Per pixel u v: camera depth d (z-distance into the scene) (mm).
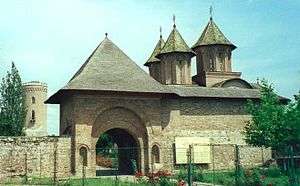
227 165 35281
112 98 32062
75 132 30609
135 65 34844
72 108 31500
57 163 30000
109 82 32062
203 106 35562
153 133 33000
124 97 32406
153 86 33156
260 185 21766
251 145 31891
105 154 53438
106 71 33094
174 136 34094
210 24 46906
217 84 43312
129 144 34844
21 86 53188
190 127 34750
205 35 46094
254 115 32531
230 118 36188
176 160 33625
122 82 32500
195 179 26562
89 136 30922
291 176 19219
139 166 32594
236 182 22406
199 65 46375
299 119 27266
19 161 29156
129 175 32156
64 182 26172
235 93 36938
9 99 52000
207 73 43969
